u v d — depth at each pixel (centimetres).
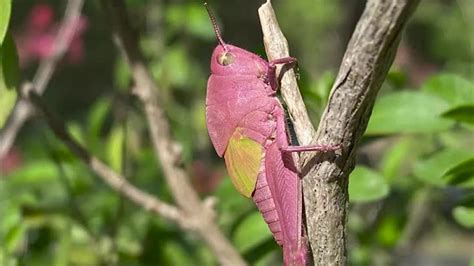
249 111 31
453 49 128
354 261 45
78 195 45
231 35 125
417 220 45
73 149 38
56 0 92
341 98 28
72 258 44
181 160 39
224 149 31
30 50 71
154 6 62
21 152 68
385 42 27
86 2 62
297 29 163
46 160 49
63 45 48
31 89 38
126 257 45
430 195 44
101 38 114
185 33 63
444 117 35
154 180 48
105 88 121
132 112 50
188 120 59
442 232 104
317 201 29
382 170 43
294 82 31
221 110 31
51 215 43
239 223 39
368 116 28
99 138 48
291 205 30
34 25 71
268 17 31
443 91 37
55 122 38
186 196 38
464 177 35
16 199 45
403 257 47
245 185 31
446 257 103
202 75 71
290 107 30
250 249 38
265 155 31
